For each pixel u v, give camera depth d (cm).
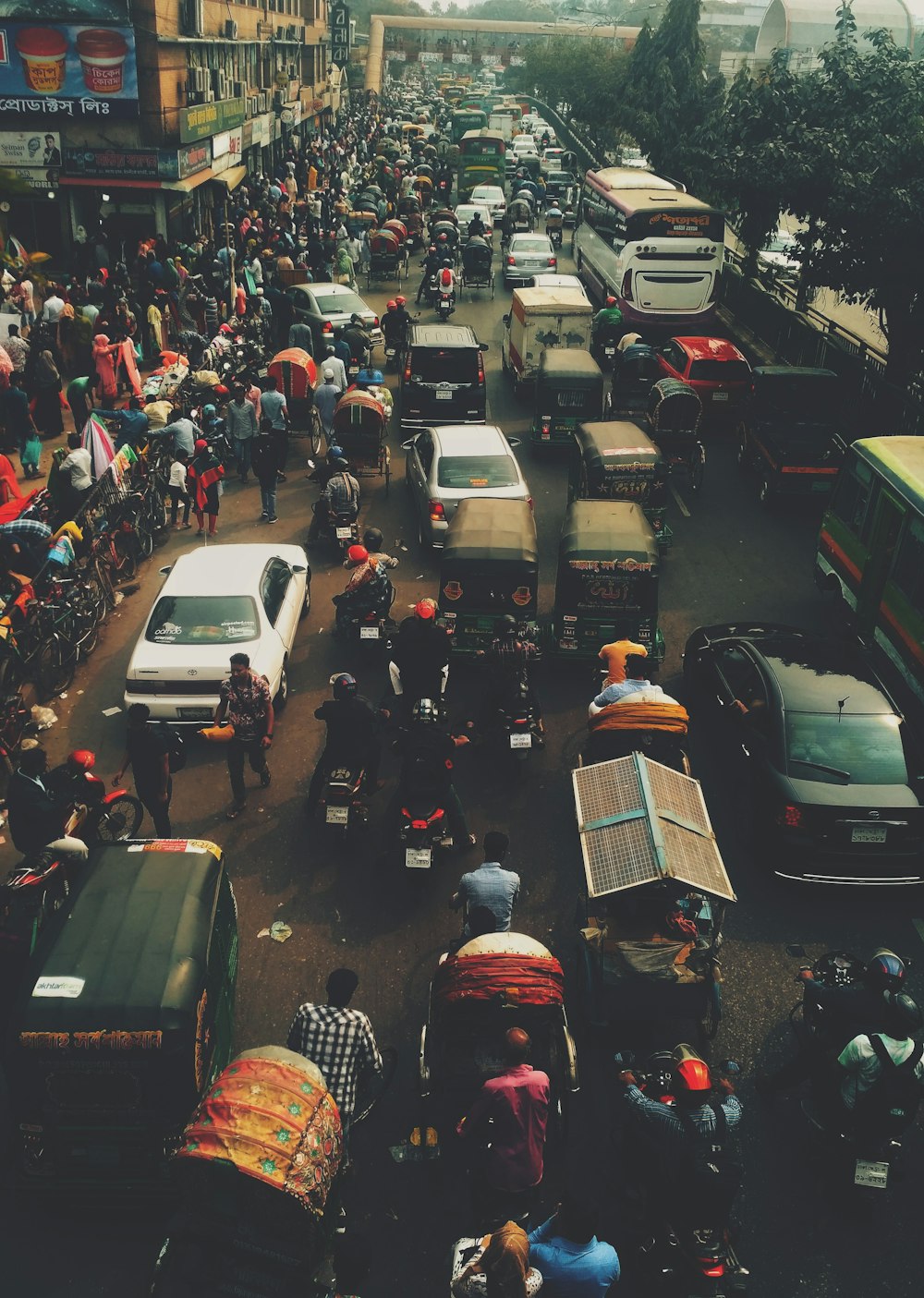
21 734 1150
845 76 2194
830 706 1005
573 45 8900
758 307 2861
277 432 1773
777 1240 665
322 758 1005
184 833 1041
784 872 954
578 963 838
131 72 2908
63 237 3108
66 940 671
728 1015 841
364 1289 629
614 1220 671
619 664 1135
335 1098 661
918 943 923
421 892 962
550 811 1089
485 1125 621
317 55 7106
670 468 1975
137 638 1400
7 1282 629
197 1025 641
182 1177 560
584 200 3844
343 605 1336
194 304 2567
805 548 1756
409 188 4950
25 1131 639
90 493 1497
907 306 2127
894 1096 641
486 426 1788
